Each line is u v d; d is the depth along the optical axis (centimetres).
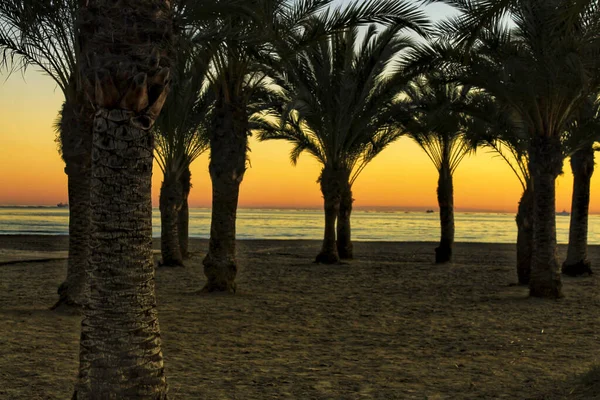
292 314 1208
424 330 1054
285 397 636
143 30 473
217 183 1455
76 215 1130
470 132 1753
